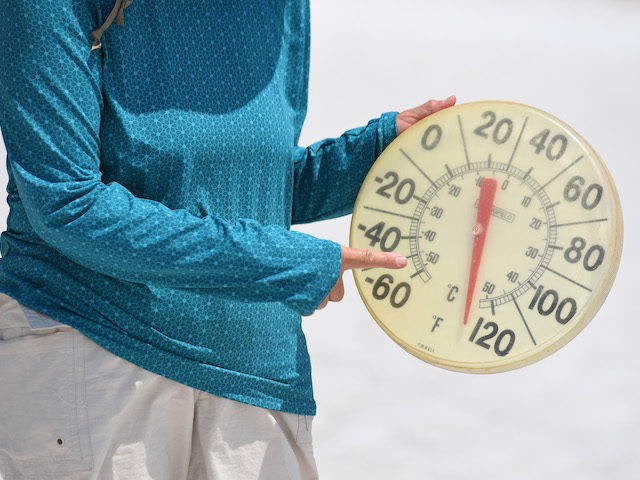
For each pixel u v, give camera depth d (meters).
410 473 6.35
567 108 14.77
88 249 3.28
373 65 15.45
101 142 3.43
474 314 3.66
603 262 3.54
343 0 18.48
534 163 3.67
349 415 7.01
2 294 3.62
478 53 16.58
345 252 3.42
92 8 3.37
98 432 3.47
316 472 3.98
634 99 15.29
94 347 3.48
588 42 17.86
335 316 8.48
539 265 3.61
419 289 3.73
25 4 3.24
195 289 3.35
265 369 3.71
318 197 4.14
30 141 3.28
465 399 7.38
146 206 3.30
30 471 3.56
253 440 3.72
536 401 7.43
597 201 3.58
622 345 8.42
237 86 3.58
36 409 3.52
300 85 4.02
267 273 3.32
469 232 3.70
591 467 6.61
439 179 3.76
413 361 7.86
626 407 7.45
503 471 6.48
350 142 4.08
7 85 3.29
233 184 3.57
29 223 3.54
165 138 3.43
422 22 17.86
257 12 3.69
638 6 20.73
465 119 3.78
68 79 3.29
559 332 3.56
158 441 3.58
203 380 3.57
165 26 3.48
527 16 19.11
